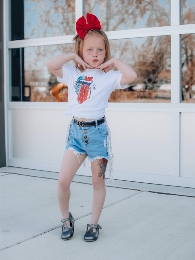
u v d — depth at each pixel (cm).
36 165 555
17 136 574
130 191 443
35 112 555
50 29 549
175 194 429
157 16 473
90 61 302
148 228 331
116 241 305
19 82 571
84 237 307
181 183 460
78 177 508
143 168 483
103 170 307
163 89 471
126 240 307
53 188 458
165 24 469
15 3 568
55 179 502
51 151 547
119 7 497
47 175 522
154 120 473
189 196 422
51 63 299
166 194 431
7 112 576
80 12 520
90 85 301
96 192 313
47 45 548
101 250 289
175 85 459
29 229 332
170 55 465
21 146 571
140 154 484
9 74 575
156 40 473
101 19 509
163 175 470
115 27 501
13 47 567
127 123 489
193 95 457
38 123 554
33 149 561
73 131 306
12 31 572
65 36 532
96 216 311
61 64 300
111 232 323
